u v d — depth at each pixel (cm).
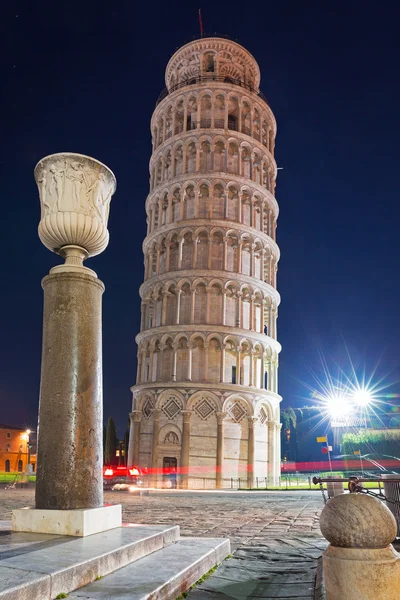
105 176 984
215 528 1548
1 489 4272
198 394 5056
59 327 887
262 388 5406
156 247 5841
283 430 10706
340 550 513
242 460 5078
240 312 5419
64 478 826
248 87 6334
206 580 784
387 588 486
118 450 8769
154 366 5409
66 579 579
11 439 12325
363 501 528
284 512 2203
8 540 741
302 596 711
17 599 498
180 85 6297
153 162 6391
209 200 5672
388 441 6962
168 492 3997
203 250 5575
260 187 5928
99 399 897
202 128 5894
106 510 862
